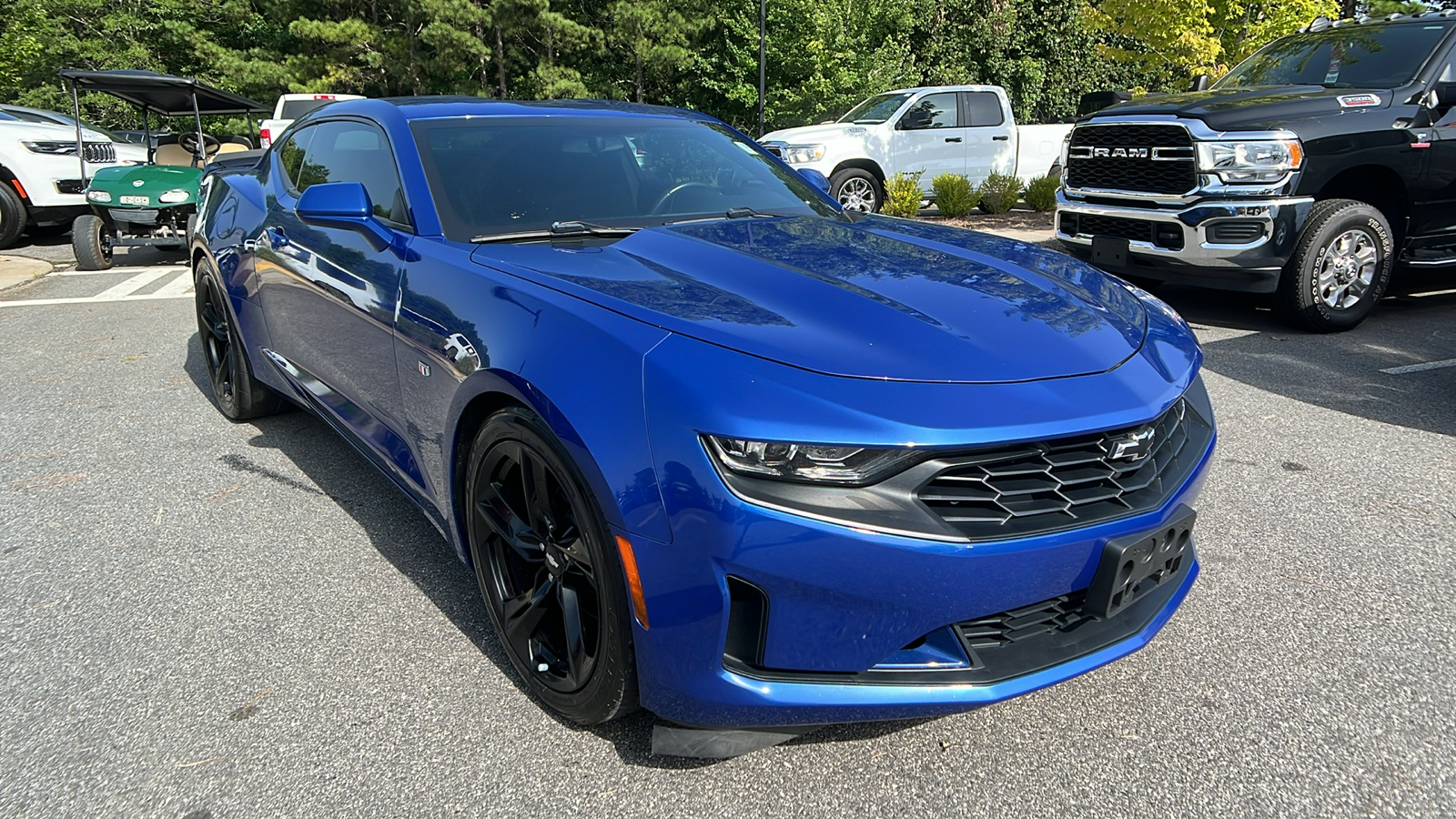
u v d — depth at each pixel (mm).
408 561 2990
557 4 23156
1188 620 2615
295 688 2303
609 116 3385
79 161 10695
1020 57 24234
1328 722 2158
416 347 2496
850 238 2732
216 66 22234
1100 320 2229
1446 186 5922
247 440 4180
